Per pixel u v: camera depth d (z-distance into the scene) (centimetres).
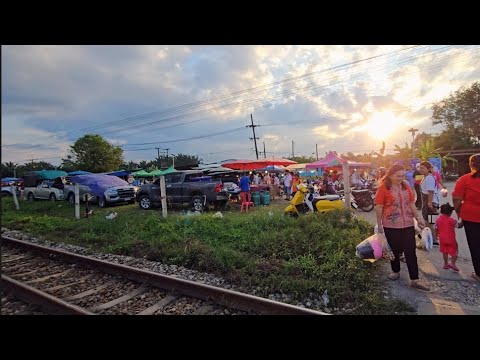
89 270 613
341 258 582
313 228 751
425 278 514
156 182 1539
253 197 1592
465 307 410
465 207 492
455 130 3888
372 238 511
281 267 582
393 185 481
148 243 780
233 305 421
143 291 495
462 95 3878
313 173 2939
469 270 543
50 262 690
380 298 441
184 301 452
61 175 2230
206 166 2477
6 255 773
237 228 878
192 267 632
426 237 537
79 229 1027
